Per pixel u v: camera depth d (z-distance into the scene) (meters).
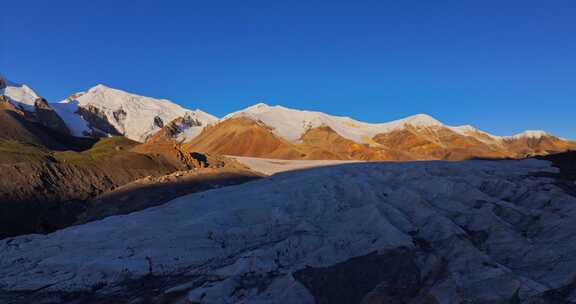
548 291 13.97
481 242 18.28
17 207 35.31
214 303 15.05
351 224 20.62
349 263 17.28
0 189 35.91
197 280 17.14
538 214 19.98
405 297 14.88
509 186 23.53
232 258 19.38
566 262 15.35
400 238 18.55
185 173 48.25
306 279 16.25
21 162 40.53
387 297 14.77
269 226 22.20
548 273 15.21
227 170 51.44
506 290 14.34
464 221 20.23
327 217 22.25
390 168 30.41
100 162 50.53
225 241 21.11
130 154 56.31
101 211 38.19
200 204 27.36
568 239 16.89
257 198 26.80
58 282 17.97
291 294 15.19
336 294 15.48
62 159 47.12
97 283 17.92
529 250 16.89
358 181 26.14
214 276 17.34
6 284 18.11
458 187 23.28
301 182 29.16
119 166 51.72
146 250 20.06
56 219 36.69
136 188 42.53
